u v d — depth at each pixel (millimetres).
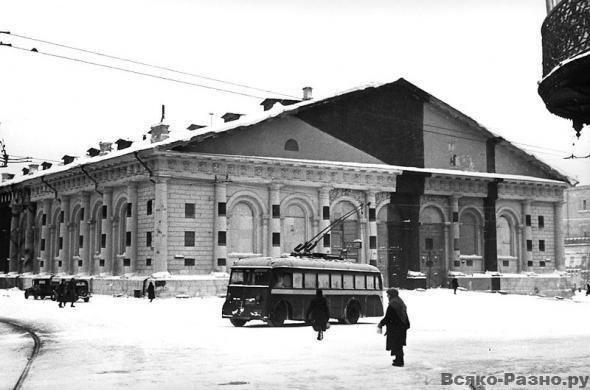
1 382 13609
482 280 60812
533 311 38625
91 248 57219
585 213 111438
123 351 18750
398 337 15633
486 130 62562
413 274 57344
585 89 16406
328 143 54844
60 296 38875
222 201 49500
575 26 15586
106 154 60719
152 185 49000
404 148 58688
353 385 13078
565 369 15172
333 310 29531
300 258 29375
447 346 20094
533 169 66000
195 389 12703
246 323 30188
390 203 57781
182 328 26250
